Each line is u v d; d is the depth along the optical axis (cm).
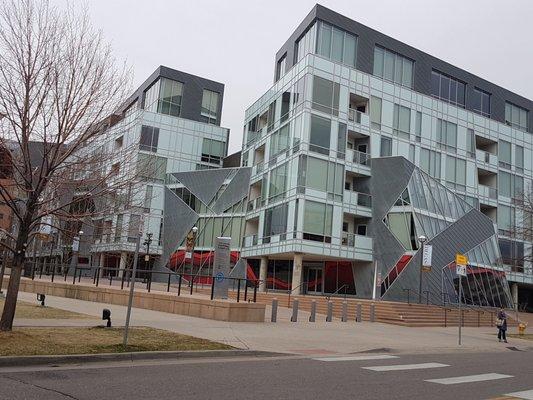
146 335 1318
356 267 3947
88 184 1294
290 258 4184
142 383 813
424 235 3538
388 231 3797
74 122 1209
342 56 4228
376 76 4344
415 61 4684
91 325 1468
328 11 4191
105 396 712
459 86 5109
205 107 6050
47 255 4425
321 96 3934
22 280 3145
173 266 5122
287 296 3206
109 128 1427
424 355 1443
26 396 695
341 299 3031
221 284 2122
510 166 5272
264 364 1087
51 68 1177
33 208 1200
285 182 3947
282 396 761
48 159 1216
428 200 3872
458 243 3766
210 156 5841
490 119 5162
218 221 4919
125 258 4806
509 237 5100
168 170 5584
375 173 4003
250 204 4666
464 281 3631
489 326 3056
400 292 3566
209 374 925
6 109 1153
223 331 1582
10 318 1177
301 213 3669
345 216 4081
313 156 3803
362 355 1339
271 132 4356
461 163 4809
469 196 4822
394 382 930
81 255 4862
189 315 2064
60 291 2828
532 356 1592
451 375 1060
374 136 4200
